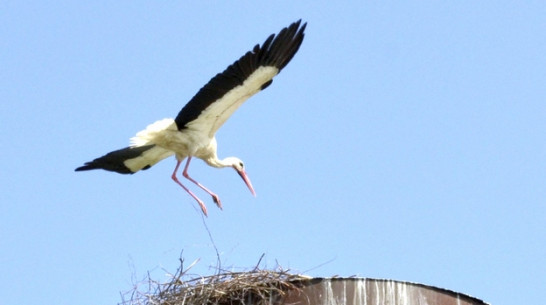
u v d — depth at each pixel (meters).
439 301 13.82
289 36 15.92
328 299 13.73
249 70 16.19
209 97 16.88
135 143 17.81
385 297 13.73
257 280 14.01
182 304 13.98
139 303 14.38
